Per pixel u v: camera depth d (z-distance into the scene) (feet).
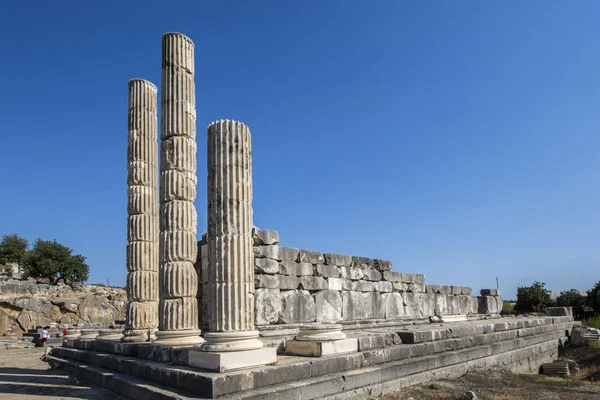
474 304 98.68
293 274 58.65
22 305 119.34
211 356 30.91
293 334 54.80
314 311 60.34
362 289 69.62
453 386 39.68
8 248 171.32
